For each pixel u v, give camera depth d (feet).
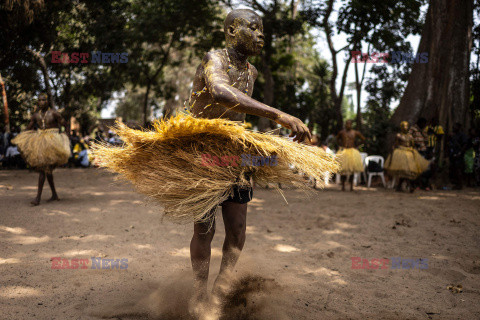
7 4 31.37
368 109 55.06
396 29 47.06
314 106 63.87
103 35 51.70
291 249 13.89
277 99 66.69
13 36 37.35
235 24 7.64
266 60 56.75
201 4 57.36
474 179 36.19
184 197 7.27
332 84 51.03
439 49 38.34
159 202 7.58
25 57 42.80
